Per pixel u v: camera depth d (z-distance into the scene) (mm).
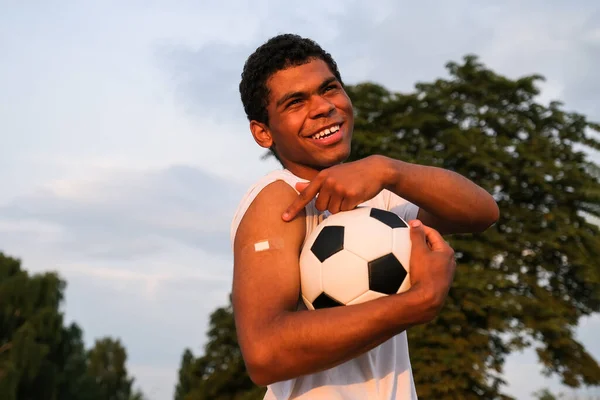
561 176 24672
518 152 24922
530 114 26719
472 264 23094
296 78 2598
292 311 2270
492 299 21047
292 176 2576
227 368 23828
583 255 23938
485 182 24172
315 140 2602
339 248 2346
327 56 2730
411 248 2338
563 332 22422
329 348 2084
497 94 26266
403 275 2318
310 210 2551
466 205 2607
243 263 2320
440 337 19984
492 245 23344
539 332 22172
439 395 19609
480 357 20750
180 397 63594
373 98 26047
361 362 2527
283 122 2621
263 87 2652
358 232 2361
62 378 46750
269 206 2404
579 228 24906
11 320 43750
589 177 25062
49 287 45125
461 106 25484
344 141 2639
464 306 20578
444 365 19453
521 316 22109
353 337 2078
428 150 24234
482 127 26188
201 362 24516
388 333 2127
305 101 2615
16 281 44375
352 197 2359
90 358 75375
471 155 23688
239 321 2234
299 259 2420
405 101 25719
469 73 26406
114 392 74438
